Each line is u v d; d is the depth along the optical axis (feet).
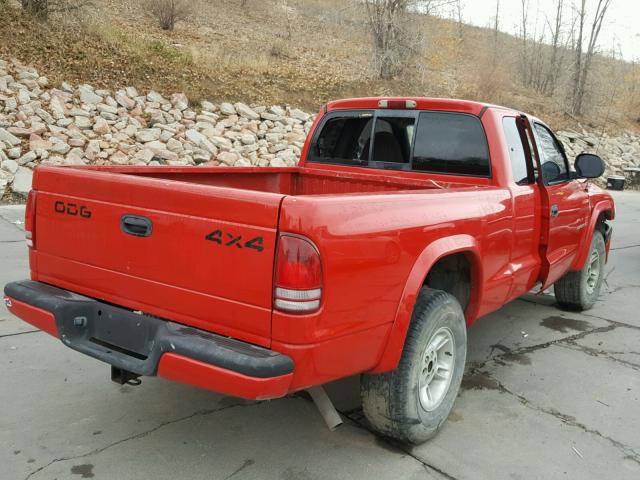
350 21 77.00
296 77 59.36
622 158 71.87
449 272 12.39
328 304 8.30
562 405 12.84
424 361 10.55
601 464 10.58
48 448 10.39
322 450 10.65
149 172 12.84
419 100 14.15
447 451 10.79
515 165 13.62
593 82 81.15
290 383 8.16
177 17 64.95
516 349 16.12
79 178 10.08
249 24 76.33
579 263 17.85
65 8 50.49
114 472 9.77
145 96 46.09
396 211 9.50
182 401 12.35
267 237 8.10
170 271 9.04
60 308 9.82
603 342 16.83
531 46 90.22
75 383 12.93
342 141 15.88
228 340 8.45
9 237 26.02
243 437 11.02
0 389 12.48
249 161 44.04
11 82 40.88
